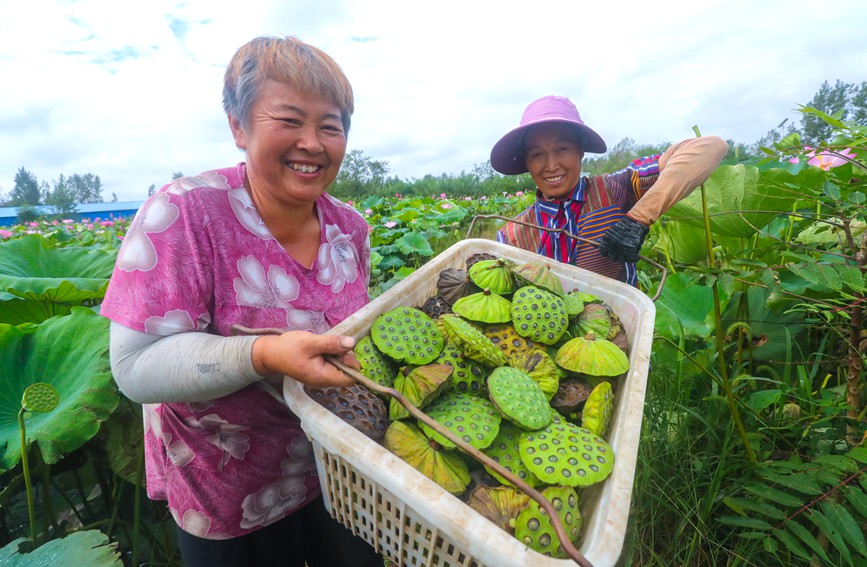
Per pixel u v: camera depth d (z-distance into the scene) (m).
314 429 0.97
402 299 1.49
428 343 1.32
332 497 1.10
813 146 1.66
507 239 2.31
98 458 2.15
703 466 1.95
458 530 0.77
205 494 1.33
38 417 1.90
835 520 1.40
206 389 1.03
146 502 2.27
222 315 1.22
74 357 2.04
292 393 1.03
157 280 1.09
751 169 2.08
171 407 1.26
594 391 1.28
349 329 1.29
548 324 1.44
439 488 0.82
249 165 1.25
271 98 1.11
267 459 1.35
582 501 1.06
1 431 1.88
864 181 1.72
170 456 1.31
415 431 1.12
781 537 1.46
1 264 2.85
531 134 2.07
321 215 1.42
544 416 1.12
